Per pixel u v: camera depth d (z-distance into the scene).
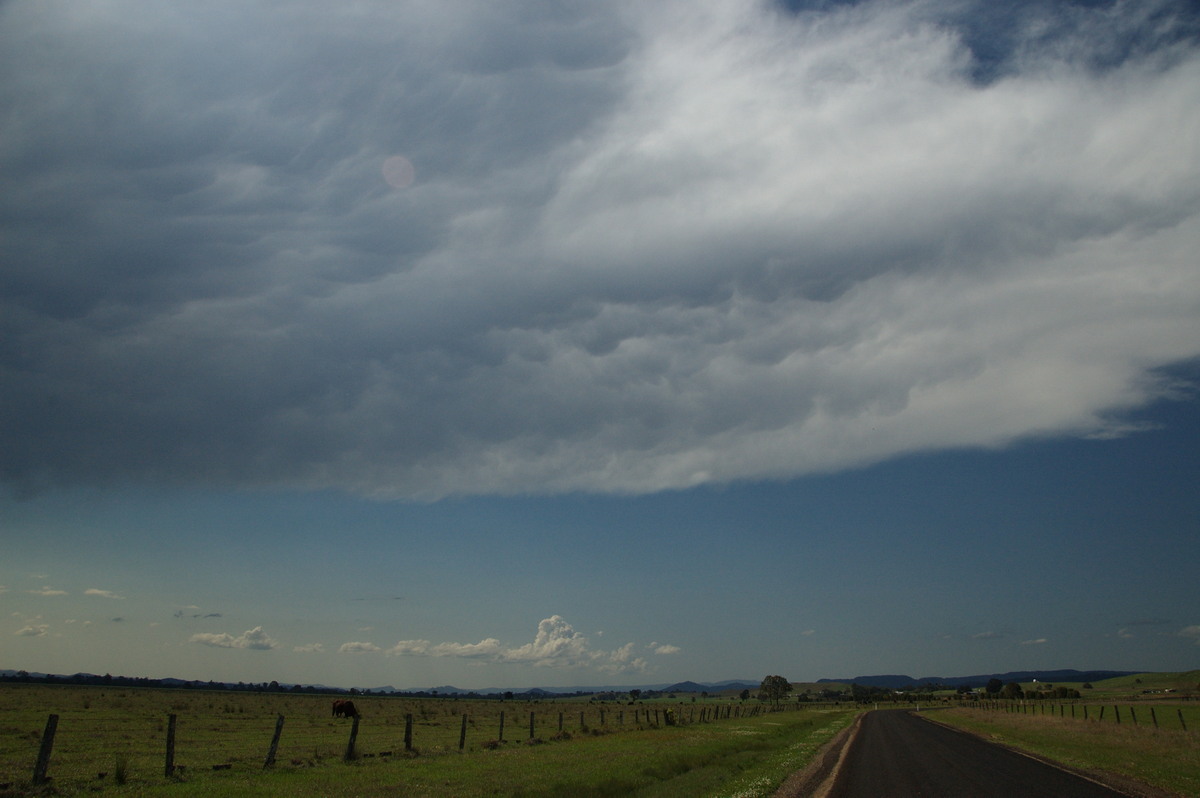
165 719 48.94
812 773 24.03
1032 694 154.25
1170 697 133.25
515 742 36.12
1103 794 18.42
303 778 20.75
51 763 22.77
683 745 33.34
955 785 20.61
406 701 125.62
